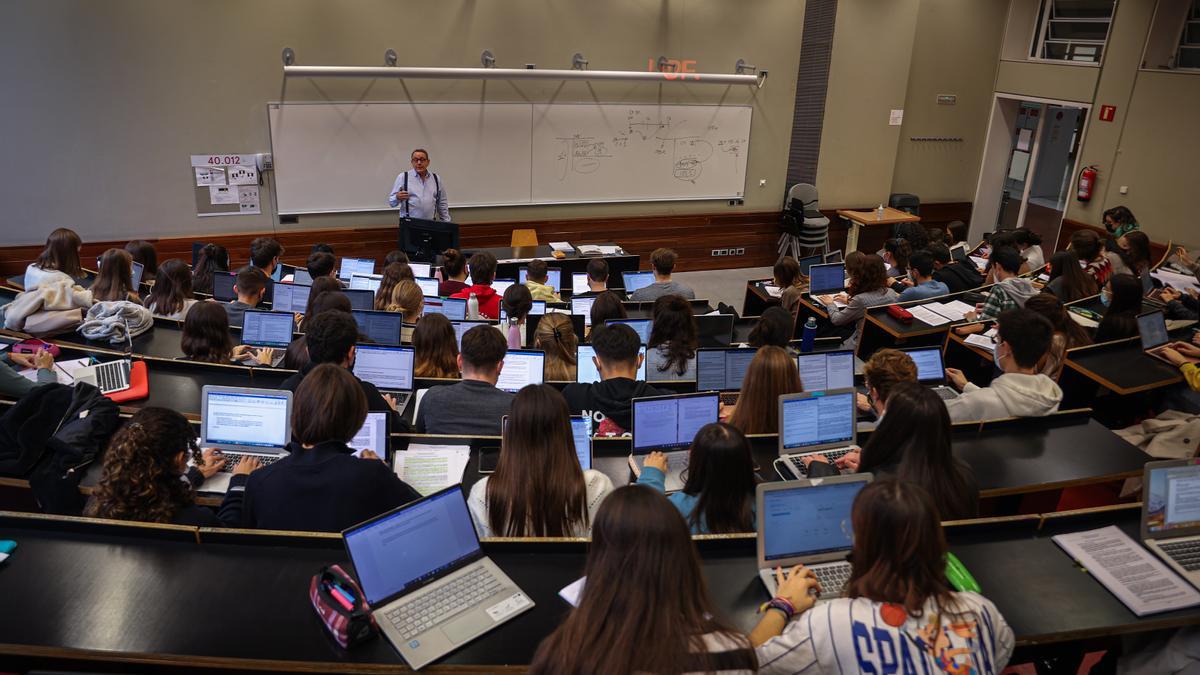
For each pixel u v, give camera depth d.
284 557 2.23
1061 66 9.84
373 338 4.58
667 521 1.47
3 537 2.24
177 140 7.72
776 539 2.26
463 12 8.16
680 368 4.20
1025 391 3.64
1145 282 6.42
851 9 9.53
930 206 11.16
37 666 1.92
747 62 9.41
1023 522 2.54
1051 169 10.56
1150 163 8.88
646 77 8.74
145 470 2.37
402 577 2.09
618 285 8.43
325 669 1.90
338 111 8.07
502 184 8.88
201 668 1.96
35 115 7.29
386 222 8.62
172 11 7.36
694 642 1.45
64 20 7.12
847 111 9.96
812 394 3.24
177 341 4.71
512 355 4.02
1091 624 2.20
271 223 8.27
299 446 2.40
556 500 2.34
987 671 1.71
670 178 9.54
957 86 10.70
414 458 3.00
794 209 9.77
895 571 1.73
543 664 1.50
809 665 1.74
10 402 3.45
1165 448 4.26
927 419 2.48
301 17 7.70
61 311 4.56
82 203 7.65
